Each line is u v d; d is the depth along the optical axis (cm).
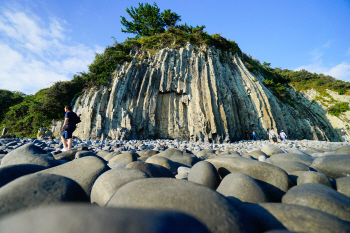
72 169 249
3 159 314
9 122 1908
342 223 118
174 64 2044
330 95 3634
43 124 1748
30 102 2108
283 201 174
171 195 132
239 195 186
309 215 124
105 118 1623
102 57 2109
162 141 1424
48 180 158
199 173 269
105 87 1791
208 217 114
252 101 2272
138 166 276
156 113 1777
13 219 89
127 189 144
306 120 2764
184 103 1878
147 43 2289
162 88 1866
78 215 88
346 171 283
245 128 2089
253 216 138
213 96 1891
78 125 1630
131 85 1809
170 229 88
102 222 83
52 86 1880
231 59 2634
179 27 2605
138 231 80
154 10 2691
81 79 1994
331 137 3241
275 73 3991
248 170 268
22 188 143
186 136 1728
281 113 2402
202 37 2464
